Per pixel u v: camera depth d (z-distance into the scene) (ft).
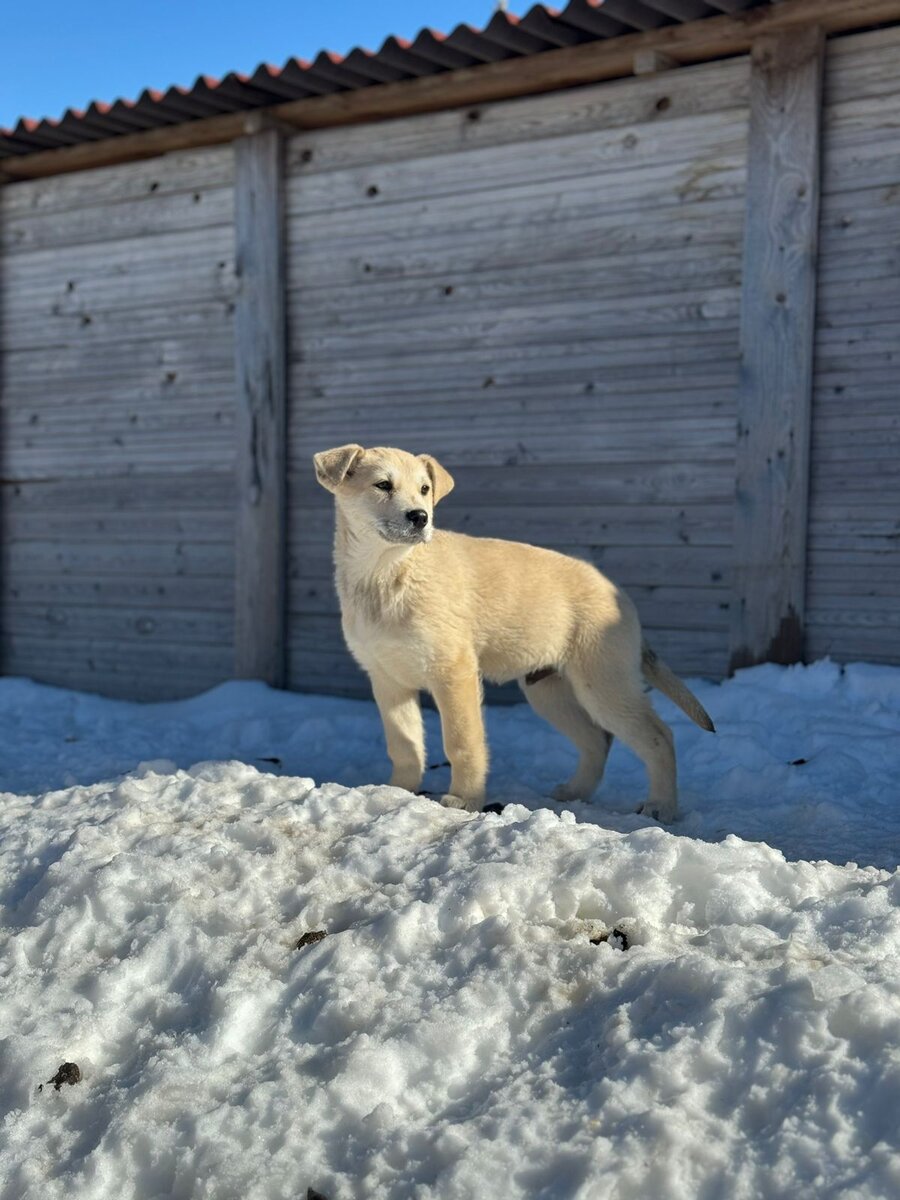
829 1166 2.01
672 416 6.86
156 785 4.31
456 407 7.54
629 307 6.95
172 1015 2.90
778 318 6.43
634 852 3.13
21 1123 2.61
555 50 6.80
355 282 7.82
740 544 6.60
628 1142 2.13
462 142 7.41
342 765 5.96
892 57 6.15
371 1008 2.70
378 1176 2.23
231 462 8.32
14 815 4.28
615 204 6.96
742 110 6.54
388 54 6.84
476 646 4.61
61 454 9.10
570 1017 2.56
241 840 3.67
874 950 2.63
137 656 8.85
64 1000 3.01
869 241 6.28
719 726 5.84
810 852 4.04
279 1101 2.46
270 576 8.05
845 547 6.42
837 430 6.41
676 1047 2.32
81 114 8.02
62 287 9.00
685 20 6.38
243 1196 2.27
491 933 2.88
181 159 8.39
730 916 2.90
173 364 8.53
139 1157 2.43
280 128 7.88
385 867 3.37
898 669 6.18
